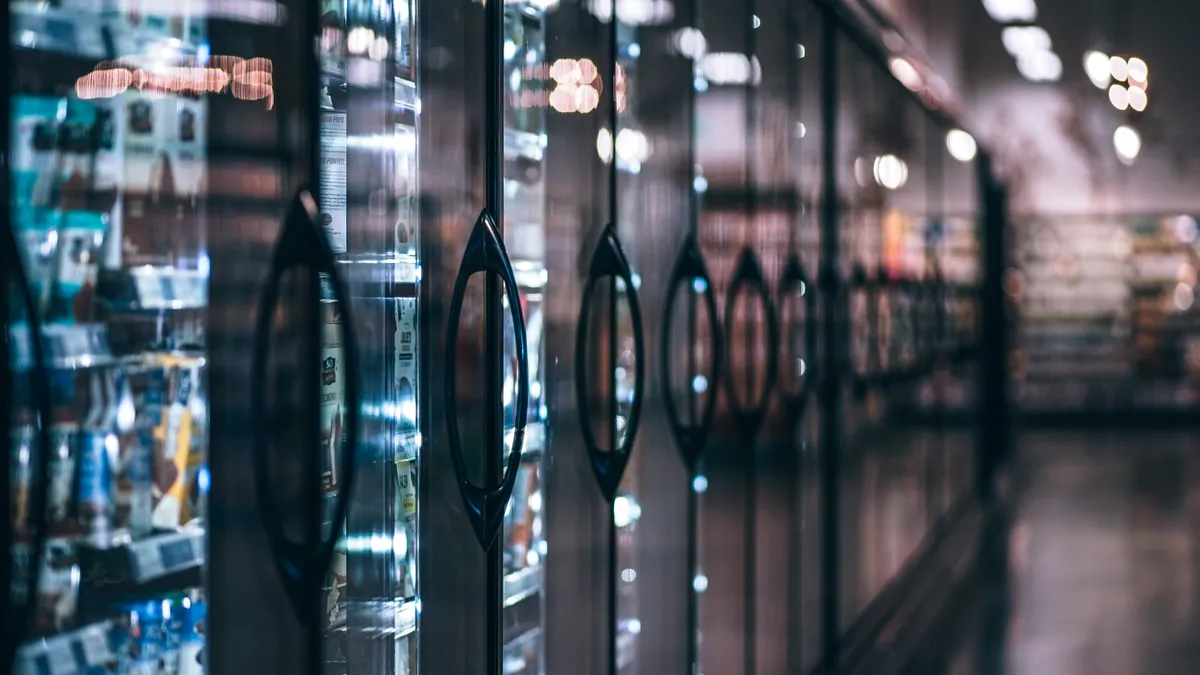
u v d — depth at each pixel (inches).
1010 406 559.5
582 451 107.8
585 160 107.4
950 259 338.0
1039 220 635.5
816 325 183.6
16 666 48.4
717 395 131.7
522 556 96.7
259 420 58.8
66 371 53.2
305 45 64.0
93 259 54.6
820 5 182.1
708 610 144.7
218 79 59.9
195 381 59.7
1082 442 553.0
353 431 62.8
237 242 60.7
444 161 80.1
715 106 139.8
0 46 48.8
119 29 55.6
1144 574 278.2
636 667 122.0
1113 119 616.7
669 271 129.3
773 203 161.3
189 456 59.3
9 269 48.0
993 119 623.8
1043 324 640.4
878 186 233.5
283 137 62.7
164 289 57.8
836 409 195.8
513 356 93.0
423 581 78.8
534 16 97.7
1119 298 629.3
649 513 128.7
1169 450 516.1
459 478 77.5
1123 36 579.2
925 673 200.5
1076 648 216.4
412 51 75.7
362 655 70.7
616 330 113.0
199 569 59.7
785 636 166.2
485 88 84.8
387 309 73.3
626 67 116.9
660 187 125.6
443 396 81.1
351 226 69.2
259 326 58.8
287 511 63.1
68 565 53.8
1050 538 325.7
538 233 99.5
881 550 231.8
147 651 57.2
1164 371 621.3
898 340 253.8
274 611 61.1
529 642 97.8
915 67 250.8
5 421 47.3
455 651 81.7
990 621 237.5
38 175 51.6
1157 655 211.3
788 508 168.1
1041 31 543.8
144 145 56.9
